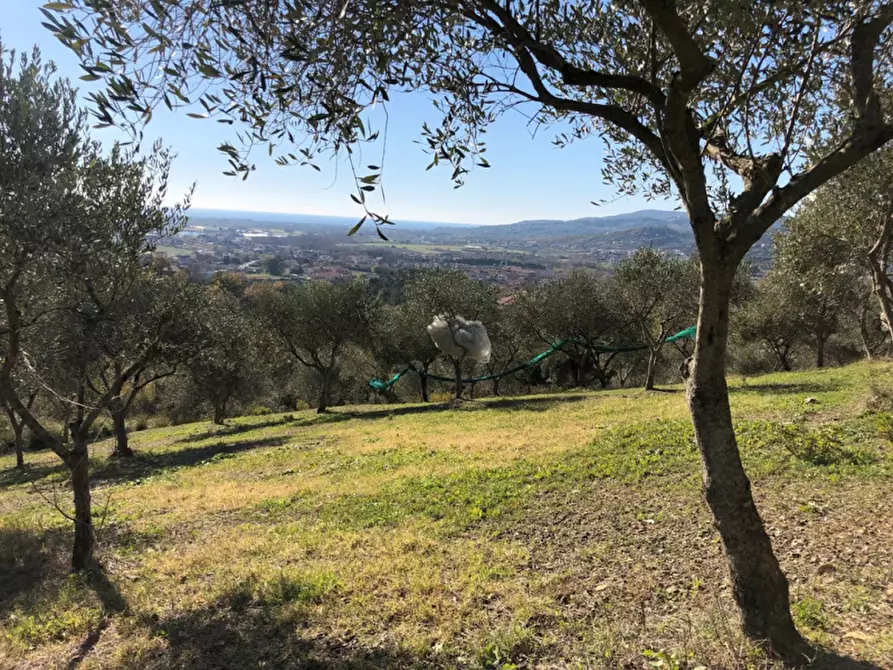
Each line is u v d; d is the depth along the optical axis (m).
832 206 10.62
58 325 7.49
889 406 9.88
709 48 3.18
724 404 3.23
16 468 18.84
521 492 8.34
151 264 7.20
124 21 2.25
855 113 2.93
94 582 6.26
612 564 5.40
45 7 2.20
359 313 25.88
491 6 2.84
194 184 7.05
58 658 4.64
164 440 22.19
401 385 33.16
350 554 6.50
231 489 11.14
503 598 4.90
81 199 5.61
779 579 3.25
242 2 2.32
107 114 2.51
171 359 13.55
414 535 6.90
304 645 4.42
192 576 6.30
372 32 2.71
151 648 4.64
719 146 3.76
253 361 26.50
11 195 5.00
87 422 6.76
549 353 27.05
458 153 3.38
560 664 3.75
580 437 12.15
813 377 17.84
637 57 3.62
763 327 25.98
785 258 13.03
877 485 6.27
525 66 3.06
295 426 22.02
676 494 7.25
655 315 23.12
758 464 7.71
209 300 16.19
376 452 13.67
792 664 3.11
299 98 2.87
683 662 3.37
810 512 5.81
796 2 2.47
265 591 5.45
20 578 6.89
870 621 3.63
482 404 23.05
